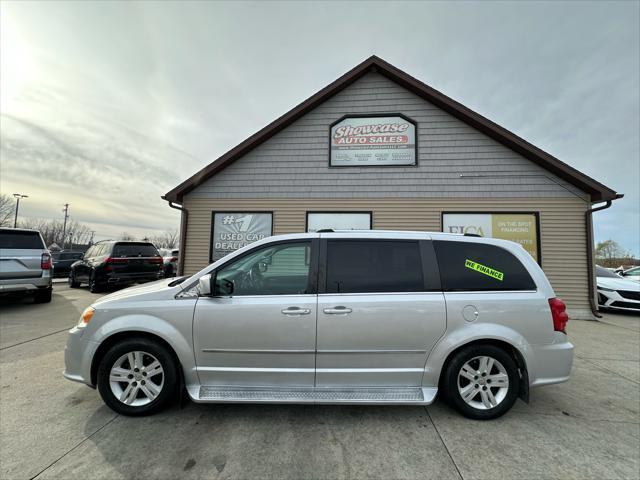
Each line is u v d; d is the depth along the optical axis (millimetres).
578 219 8148
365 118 8992
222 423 2824
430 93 8539
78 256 21312
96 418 2885
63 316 6973
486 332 2916
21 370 3984
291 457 2381
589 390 3637
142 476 2172
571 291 8047
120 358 2945
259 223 9008
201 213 9125
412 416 2980
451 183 8594
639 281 8922
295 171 9031
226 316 2916
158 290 3074
